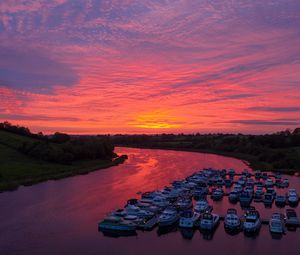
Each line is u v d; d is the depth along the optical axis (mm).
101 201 82875
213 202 85688
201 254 52406
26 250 52656
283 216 68125
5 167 122500
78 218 68562
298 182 115625
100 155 181625
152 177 122750
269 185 105500
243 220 65875
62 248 53594
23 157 145125
